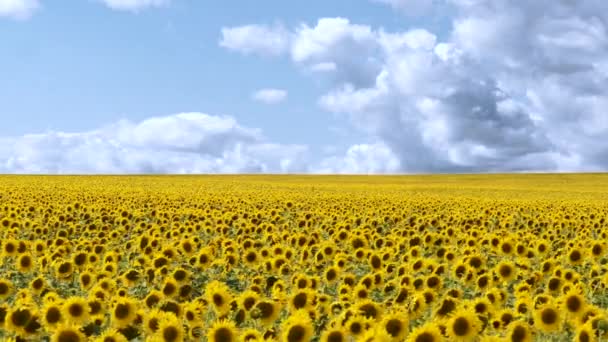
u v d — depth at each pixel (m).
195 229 21.55
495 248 17.23
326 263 15.50
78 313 8.88
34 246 16.81
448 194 60.59
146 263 15.01
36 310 8.84
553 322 8.76
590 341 8.05
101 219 25.78
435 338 7.41
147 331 8.47
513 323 8.17
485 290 12.01
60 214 26.08
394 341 7.98
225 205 34.31
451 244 19.66
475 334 7.95
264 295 11.73
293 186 71.75
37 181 74.62
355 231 19.98
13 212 24.05
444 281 13.45
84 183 70.12
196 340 8.75
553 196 60.38
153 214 29.52
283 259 14.17
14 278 14.13
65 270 13.59
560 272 12.62
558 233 23.38
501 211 32.16
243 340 7.91
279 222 26.55
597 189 76.75
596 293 12.20
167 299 10.37
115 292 11.27
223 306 9.38
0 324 8.71
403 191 65.00
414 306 9.73
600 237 20.44
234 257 14.76
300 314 7.98
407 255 15.69
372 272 14.16
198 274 14.55
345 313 8.48
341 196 45.62
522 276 13.34
